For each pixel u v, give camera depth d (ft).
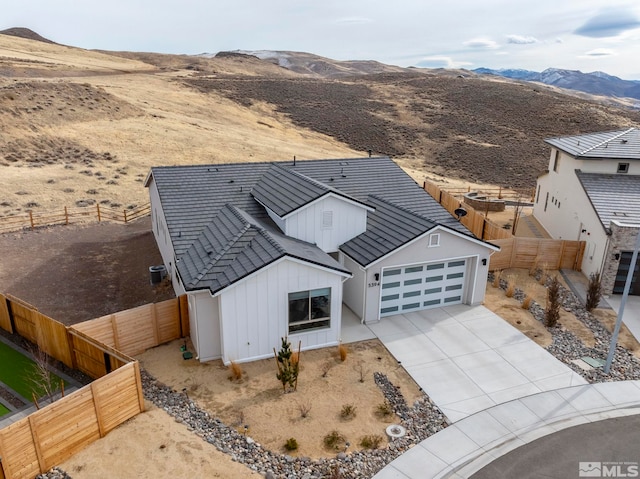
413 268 59.72
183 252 55.98
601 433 40.73
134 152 140.05
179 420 40.86
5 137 130.52
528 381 47.88
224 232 56.49
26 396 44.06
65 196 104.99
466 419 42.27
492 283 70.59
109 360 43.73
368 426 41.11
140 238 86.74
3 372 47.60
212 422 40.81
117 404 39.47
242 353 49.96
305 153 166.61
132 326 50.44
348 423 41.37
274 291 49.14
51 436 34.91
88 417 37.29
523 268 75.92
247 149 157.99
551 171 95.04
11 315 53.83
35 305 62.08
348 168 79.05
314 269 50.06
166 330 53.16
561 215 87.15
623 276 67.00
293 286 49.80
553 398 45.37
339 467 36.40
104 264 75.41
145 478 34.50
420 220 60.18
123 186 114.73
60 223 92.07
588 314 62.39
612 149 81.20
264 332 50.21
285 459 36.96
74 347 47.03
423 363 50.49
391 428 40.93
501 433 40.63
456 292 63.57
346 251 59.67
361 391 45.73
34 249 80.18
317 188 60.03
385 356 51.72
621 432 40.88
